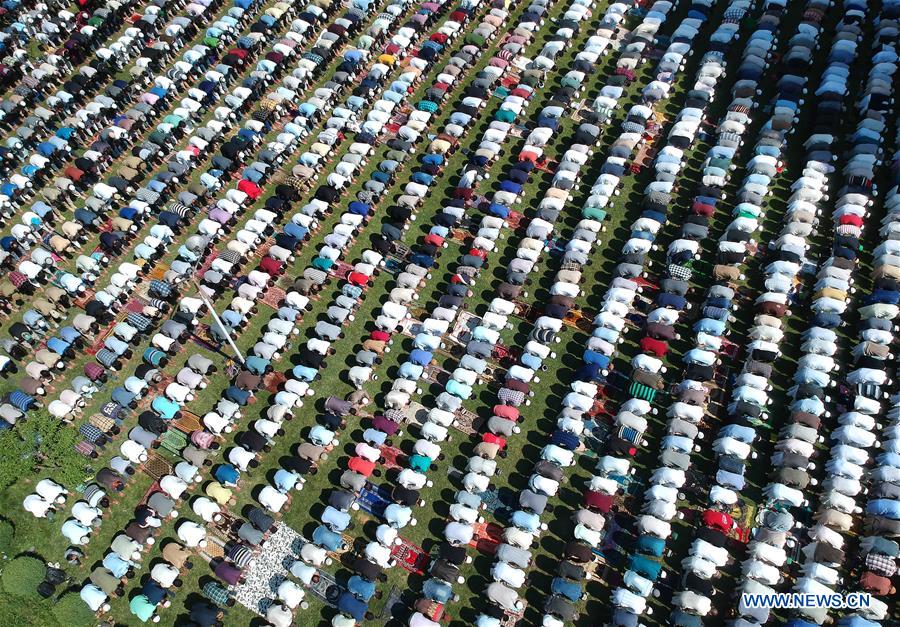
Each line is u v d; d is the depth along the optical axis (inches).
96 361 1943.9
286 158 2290.8
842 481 1600.6
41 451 1790.1
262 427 1772.9
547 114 2278.5
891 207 2016.5
